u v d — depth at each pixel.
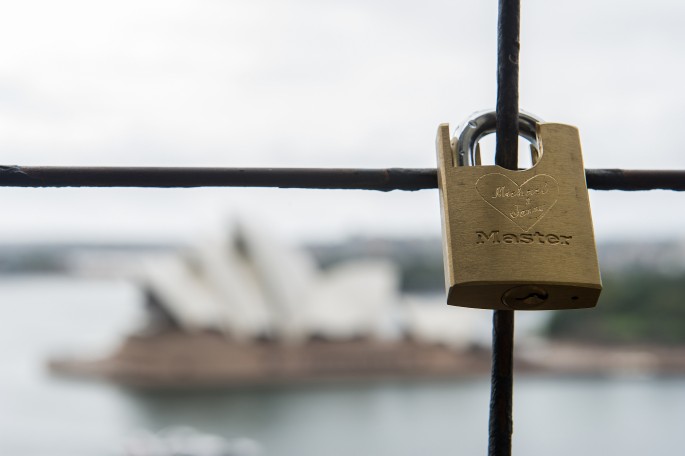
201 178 0.77
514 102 0.77
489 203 0.76
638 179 0.81
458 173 0.77
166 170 0.77
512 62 0.77
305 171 0.79
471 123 0.80
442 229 0.78
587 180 0.81
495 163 0.78
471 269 0.75
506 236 0.75
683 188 0.82
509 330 0.77
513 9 0.77
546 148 0.79
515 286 0.75
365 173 0.79
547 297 0.77
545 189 0.77
